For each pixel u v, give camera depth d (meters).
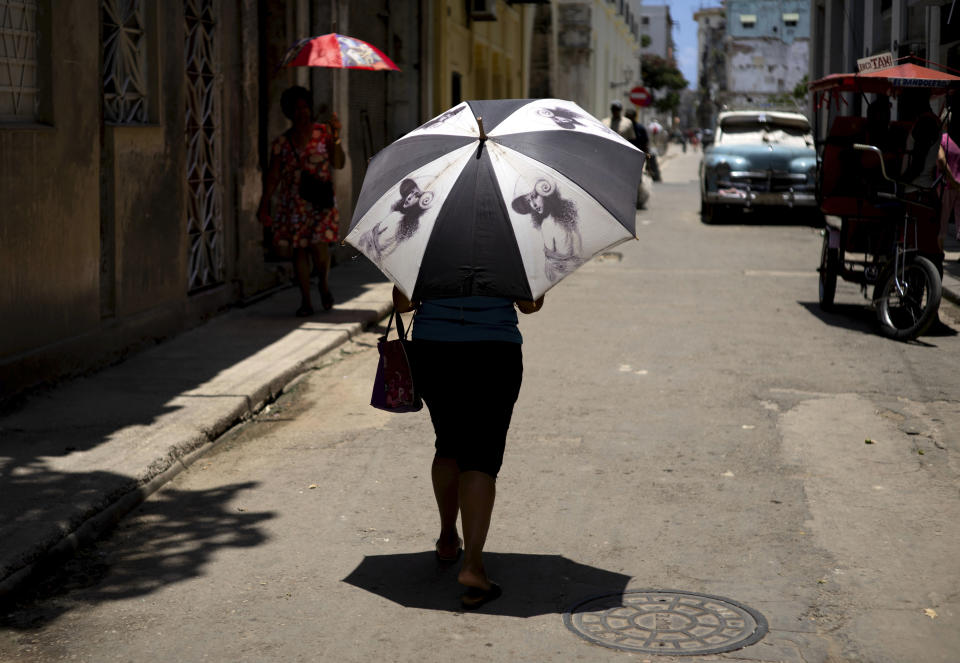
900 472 5.61
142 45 8.43
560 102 4.29
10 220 6.55
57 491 5.04
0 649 3.71
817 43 28.00
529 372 7.97
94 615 3.99
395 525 4.93
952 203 9.01
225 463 5.91
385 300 10.77
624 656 3.62
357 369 8.20
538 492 5.34
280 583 4.28
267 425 6.72
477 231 3.76
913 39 18.19
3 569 4.16
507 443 6.18
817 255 15.37
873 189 9.51
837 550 4.55
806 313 10.55
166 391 7.00
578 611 3.99
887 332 9.24
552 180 3.84
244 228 10.39
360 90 15.06
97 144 7.55
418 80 17.45
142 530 4.90
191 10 9.26
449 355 4.09
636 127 23.11
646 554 4.54
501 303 4.12
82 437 5.95
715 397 7.20
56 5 6.98
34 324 6.86
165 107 8.65
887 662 3.56
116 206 7.88
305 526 4.92
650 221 20.69
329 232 9.80
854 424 6.52
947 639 3.73
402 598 4.12
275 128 12.23
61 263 7.14
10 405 6.54
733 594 4.12
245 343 8.63
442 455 4.37
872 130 9.80
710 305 11.07
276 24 12.09
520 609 4.01
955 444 6.09
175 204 8.86
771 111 22.08
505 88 27.64
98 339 7.61
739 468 5.69
